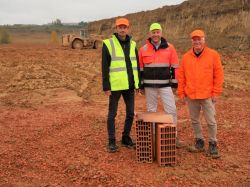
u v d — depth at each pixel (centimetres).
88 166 686
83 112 1155
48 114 1130
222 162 700
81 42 3675
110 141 760
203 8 3919
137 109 1198
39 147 806
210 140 733
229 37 3259
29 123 1017
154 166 687
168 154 682
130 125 781
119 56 733
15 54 2830
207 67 709
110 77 741
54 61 2508
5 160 733
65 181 636
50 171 678
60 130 939
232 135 859
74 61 2531
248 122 977
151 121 690
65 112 1160
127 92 761
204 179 631
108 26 6097
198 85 716
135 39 4884
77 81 1802
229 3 3541
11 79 1844
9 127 980
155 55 742
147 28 4922
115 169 671
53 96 1480
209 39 3419
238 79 1750
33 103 1352
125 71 736
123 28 728
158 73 745
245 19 3278
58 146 808
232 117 1034
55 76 1930
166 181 624
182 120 1015
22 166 704
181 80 744
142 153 704
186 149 770
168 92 752
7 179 652
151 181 623
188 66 724
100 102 1365
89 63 2441
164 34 4366
